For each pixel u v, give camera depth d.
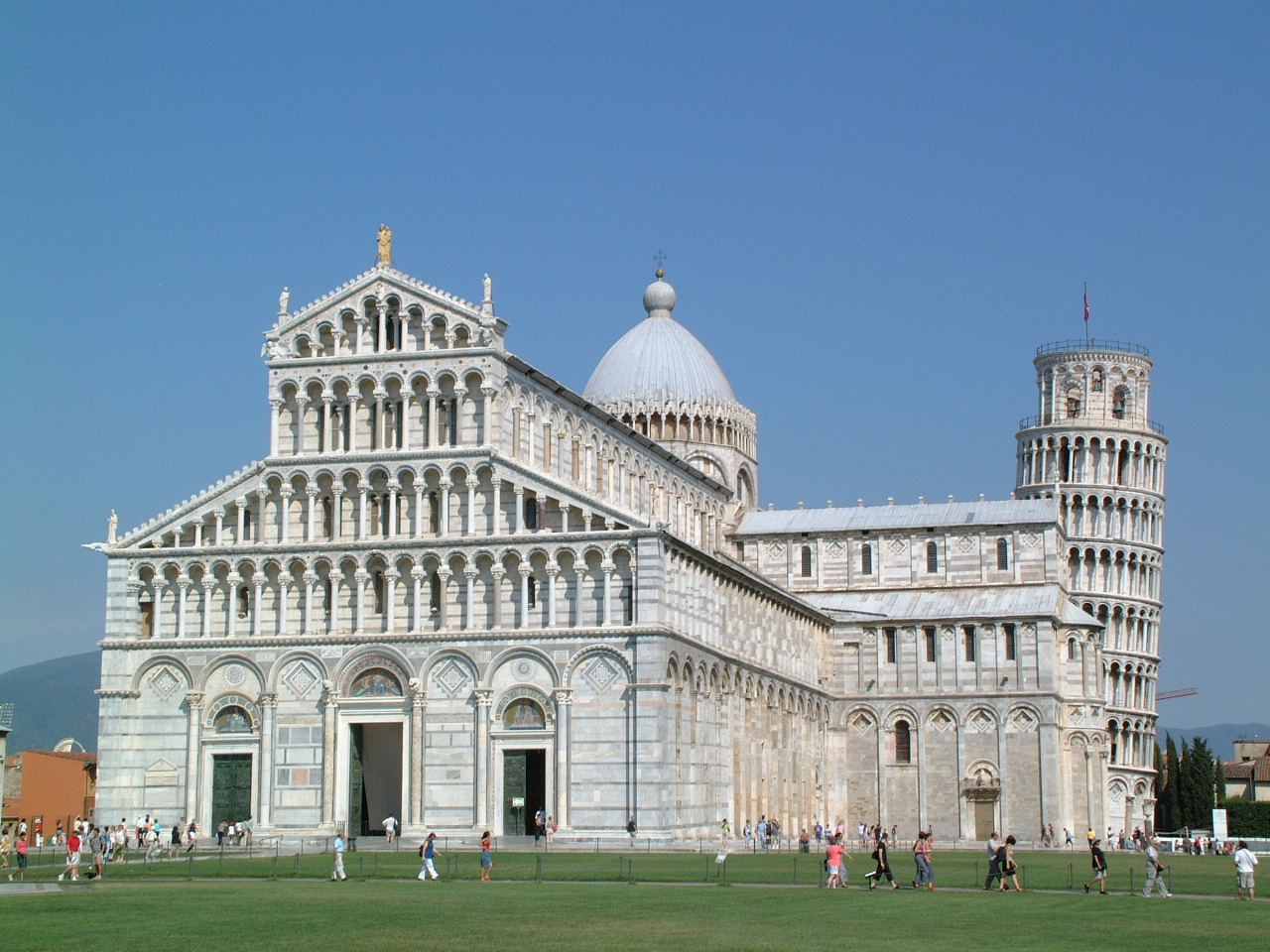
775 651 149.38
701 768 123.88
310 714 121.19
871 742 167.25
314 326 124.88
